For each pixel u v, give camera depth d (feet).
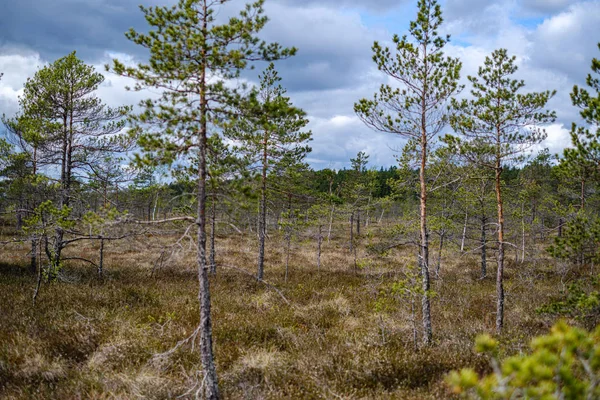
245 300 46.80
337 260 84.84
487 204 63.21
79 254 76.07
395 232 58.90
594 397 8.94
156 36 20.68
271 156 56.29
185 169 22.15
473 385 8.55
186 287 52.08
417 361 27.89
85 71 52.65
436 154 40.68
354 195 98.43
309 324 38.93
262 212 56.44
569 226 28.22
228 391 24.31
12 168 55.98
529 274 62.80
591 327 30.99
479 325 39.24
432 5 32.81
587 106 25.36
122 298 43.50
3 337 30.35
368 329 36.27
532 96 35.37
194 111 20.62
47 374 25.13
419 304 46.06
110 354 28.25
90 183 51.57
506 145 36.40
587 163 25.54
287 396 23.76
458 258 88.89
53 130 49.62
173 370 27.43
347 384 25.14
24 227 36.91
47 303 39.99
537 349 9.37
